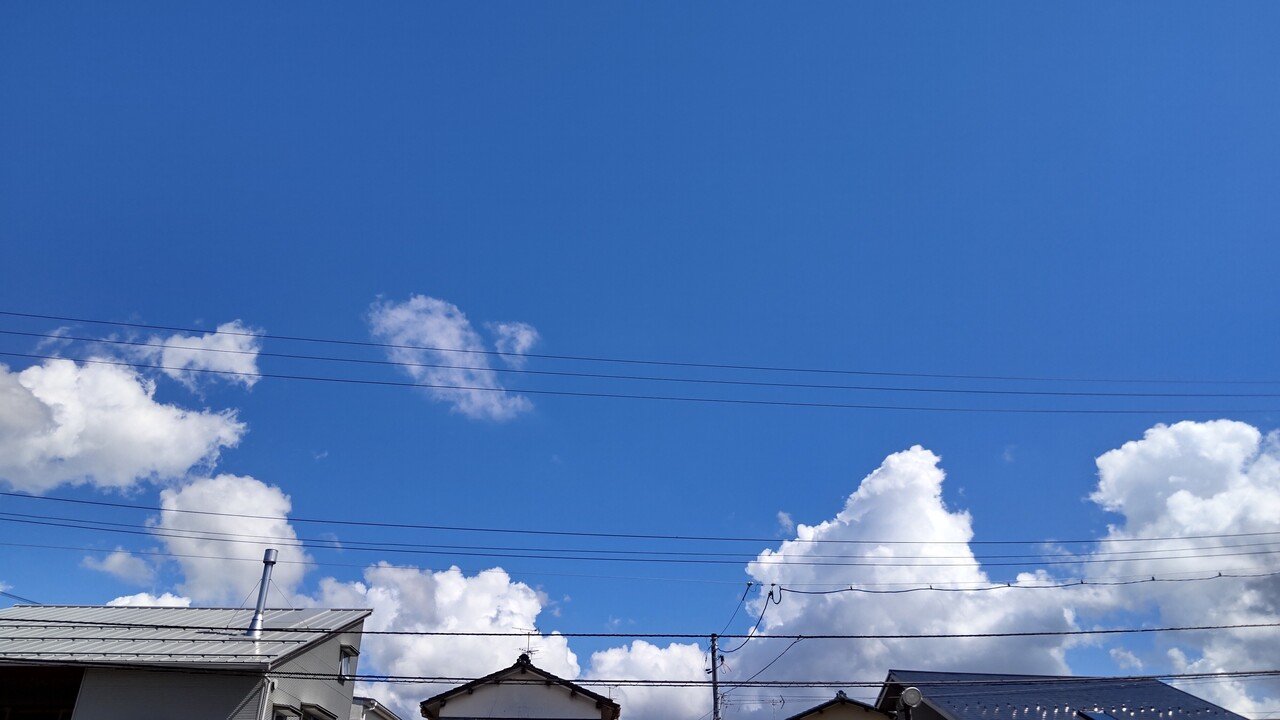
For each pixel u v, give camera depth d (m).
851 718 30.16
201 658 25.95
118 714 25.34
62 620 31.38
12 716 27.02
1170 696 31.53
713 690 28.62
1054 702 30.91
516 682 31.80
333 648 31.16
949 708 30.16
